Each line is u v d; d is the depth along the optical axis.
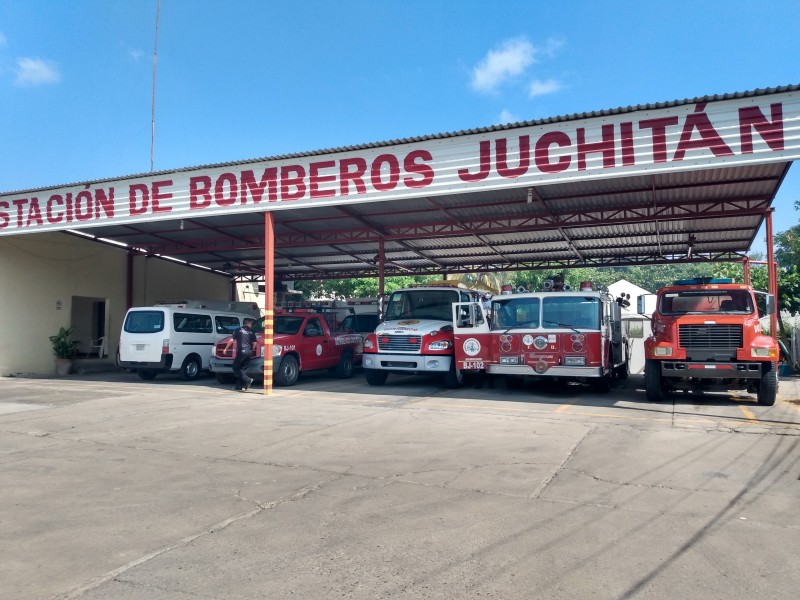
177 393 14.24
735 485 6.15
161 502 5.69
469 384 16.03
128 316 17.83
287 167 14.43
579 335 13.05
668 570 4.14
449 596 3.80
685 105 10.99
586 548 4.53
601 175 11.58
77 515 5.32
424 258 24.75
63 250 21.41
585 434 8.80
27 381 17.72
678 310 12.41
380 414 10.82
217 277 28.92
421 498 5.76
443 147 12.97
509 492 5.93
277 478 6.51
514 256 24.38
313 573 4.13
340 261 25.83
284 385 15.86
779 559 4.32
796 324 21.78
